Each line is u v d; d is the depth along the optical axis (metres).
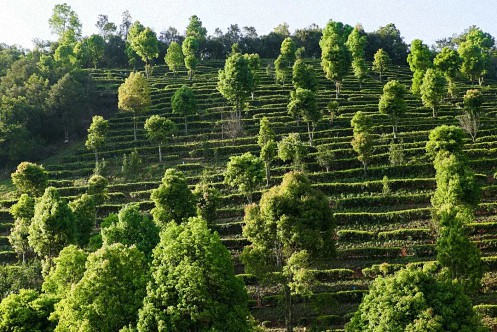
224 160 84.00
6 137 88.94
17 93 104.44
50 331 36.00
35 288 50.09
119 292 33.91
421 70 108.25
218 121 97.81
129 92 95.12
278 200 43.19
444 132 64.56
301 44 173.88
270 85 120.25
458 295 32.06
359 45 121.62
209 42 169.88
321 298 44.31
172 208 53.69
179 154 87.88
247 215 45.50
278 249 45.62
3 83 109.56
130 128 101.25
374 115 94.69
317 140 85.81
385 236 58.22
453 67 109.12
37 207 52.06
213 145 89.19
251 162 65.00
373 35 167.38
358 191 69.00
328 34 156.12
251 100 108.00
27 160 92.50
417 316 30.56
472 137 82.12
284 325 47.25
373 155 77.31
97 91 118.19
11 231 61.81
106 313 32.94
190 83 124.62
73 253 38.81
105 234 46.88
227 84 93.19
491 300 47.03
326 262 55.66
